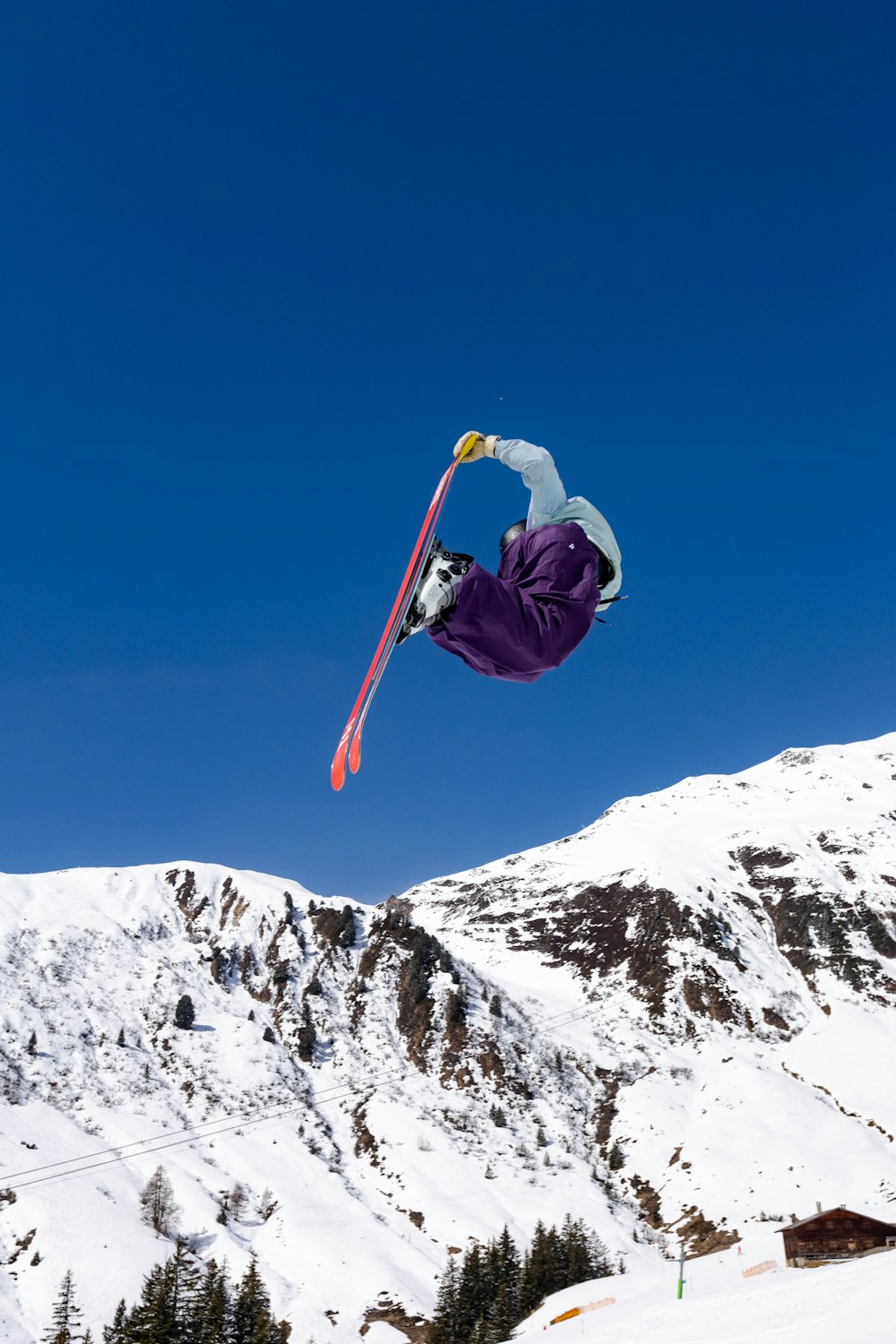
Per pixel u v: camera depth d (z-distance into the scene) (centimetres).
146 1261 10112
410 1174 13088
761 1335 1728
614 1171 13838
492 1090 15850
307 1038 16938
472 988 19288
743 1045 18038
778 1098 15200
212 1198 12088
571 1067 16938
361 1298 9938
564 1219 11919
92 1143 13038
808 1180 12575
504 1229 10331
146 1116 14162
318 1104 15300
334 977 19638
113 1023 16850
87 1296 9462
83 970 18650
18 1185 11425
